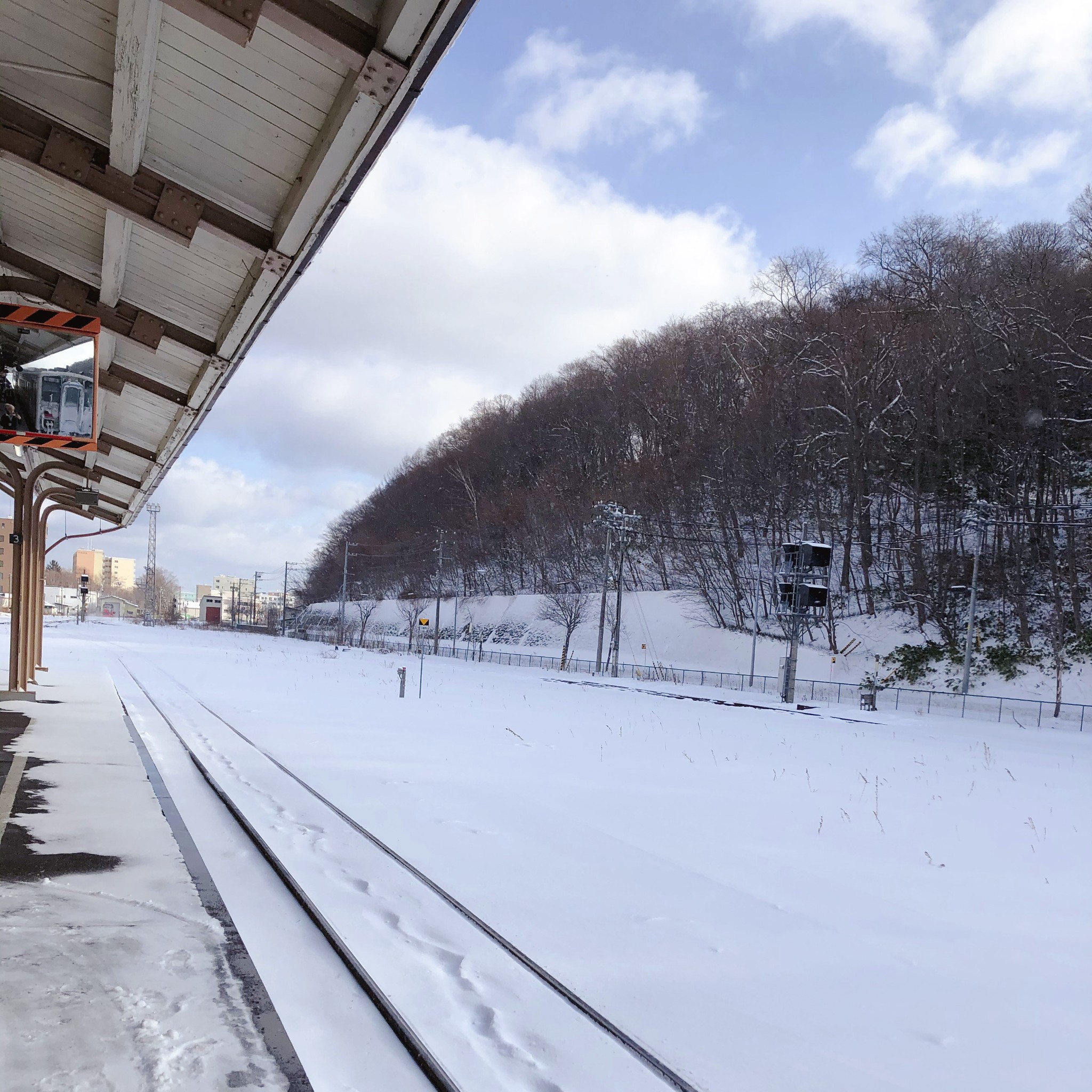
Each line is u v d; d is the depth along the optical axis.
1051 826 10.88
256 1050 3.72
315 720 18.20
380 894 6.29
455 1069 3.82
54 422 8.40
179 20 5.52
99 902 5.50
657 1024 4.49
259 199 7.24
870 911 6.86
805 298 64.19
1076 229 53.88
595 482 78.19
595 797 11.04
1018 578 42.78
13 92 6.79
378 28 5.26
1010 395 46.28
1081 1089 4.17
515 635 69.31
